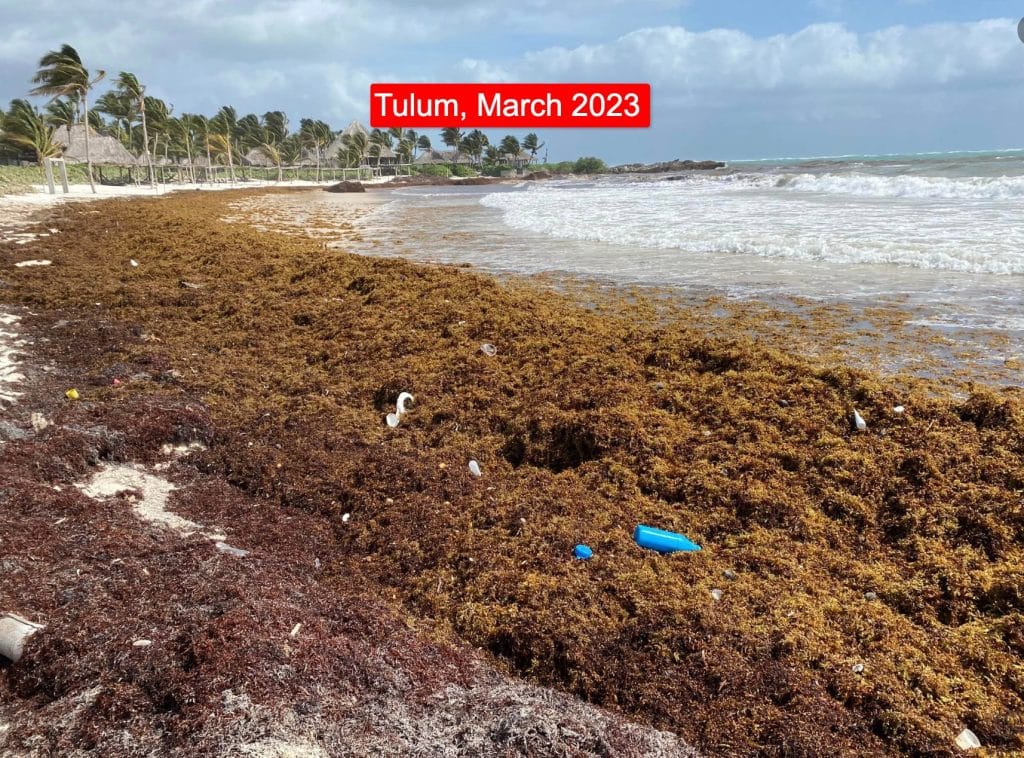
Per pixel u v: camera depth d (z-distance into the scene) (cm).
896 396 630
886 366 748
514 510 539
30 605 375
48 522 479
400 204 3872
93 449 611
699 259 1395
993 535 466
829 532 501
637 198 3209
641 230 1814
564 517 527
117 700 310
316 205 3903
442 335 943
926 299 991
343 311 1074
